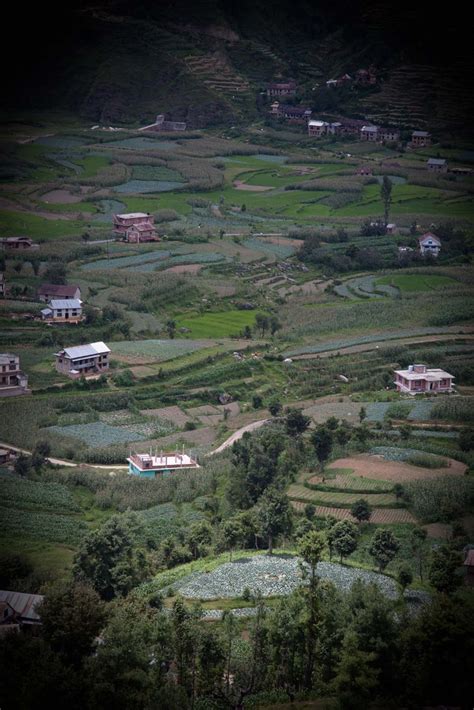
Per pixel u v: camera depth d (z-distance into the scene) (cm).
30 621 14762
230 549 17600
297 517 18400
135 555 16512
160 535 17988
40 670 12756
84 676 12975
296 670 13412
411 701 12669
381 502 18938
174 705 12188
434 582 15300
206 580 15938
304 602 13538
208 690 12975
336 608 13550
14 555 16875
